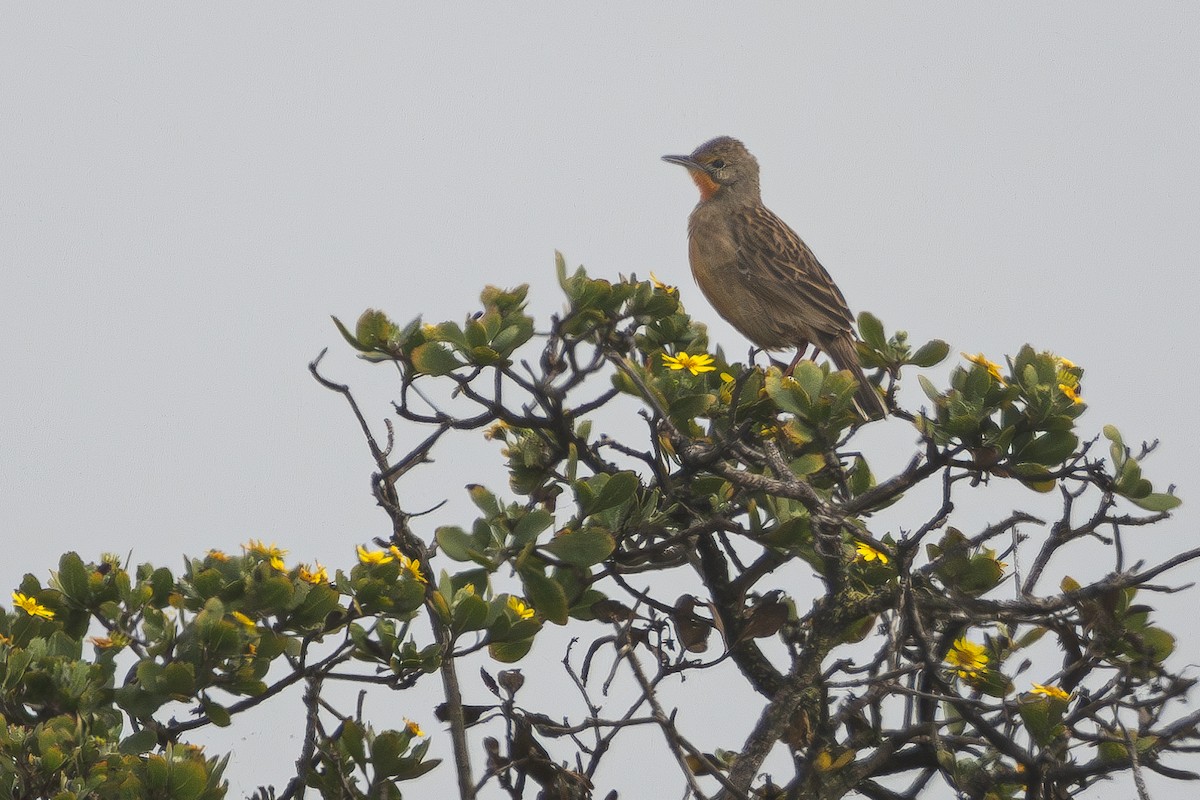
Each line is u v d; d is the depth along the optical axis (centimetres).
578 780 807
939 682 831
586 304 895
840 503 912
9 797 702
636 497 909
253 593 820
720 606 952
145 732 774
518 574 820
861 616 897
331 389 849
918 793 894
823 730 857
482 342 845
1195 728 845
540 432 929
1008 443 856
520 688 833
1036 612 873
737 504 978
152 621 799
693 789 746
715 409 948
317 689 801
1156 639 892
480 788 793
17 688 760
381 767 779
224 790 754
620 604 875
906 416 962
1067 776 834
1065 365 935
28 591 838
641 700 820
